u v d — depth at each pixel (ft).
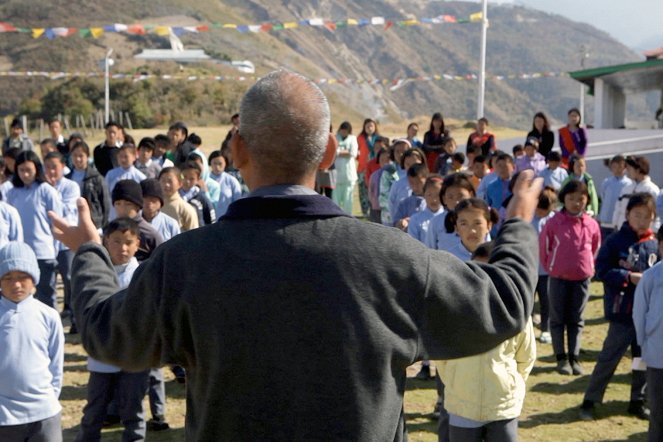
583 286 26.50
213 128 133.39
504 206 31.91
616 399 24.62
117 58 303.68
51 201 29.37
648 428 20.85
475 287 6.78
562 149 47.93
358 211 64.08
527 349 15.40
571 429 22.27
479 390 15.08
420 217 25.96
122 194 22.75
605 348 22.91
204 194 32.17
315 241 6.53
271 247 6.51
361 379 6.42
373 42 580.71
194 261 6.57
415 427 22.26
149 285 6.65
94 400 18.72
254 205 6.65
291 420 6.39
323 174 52.70
